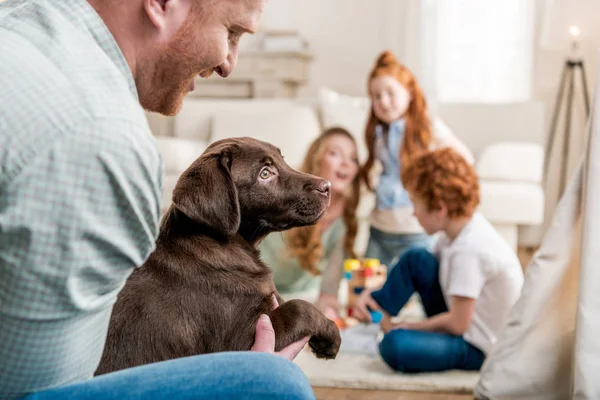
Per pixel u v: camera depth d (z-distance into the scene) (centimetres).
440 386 249
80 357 88
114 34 99
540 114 526
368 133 411
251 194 156
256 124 537
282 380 92
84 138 81
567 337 218
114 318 130
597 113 202
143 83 103
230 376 92
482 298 269
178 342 132
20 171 79
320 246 345
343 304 380
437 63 624
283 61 655
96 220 82
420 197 279
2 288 80
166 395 89
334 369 270
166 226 144
